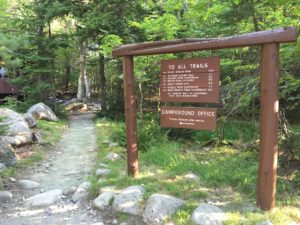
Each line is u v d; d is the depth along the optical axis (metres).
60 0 13.08
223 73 8.73
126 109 5.11
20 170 6.25
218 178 4.77
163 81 4.90
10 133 7.77
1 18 8.19
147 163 5.74
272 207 3.79
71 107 17.11
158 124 7.96
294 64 5.57
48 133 9.55
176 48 4.47
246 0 5.90
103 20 11.75
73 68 24.20
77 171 6.24
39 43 12.75
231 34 8.31
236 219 3.57
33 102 13.34
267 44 3.65
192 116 4.70
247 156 5.88
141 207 4.13
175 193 4.34
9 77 15.20
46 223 4.12
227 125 8.31
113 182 4.95
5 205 4.72
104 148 7.84
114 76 15.44
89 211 4.41
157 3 13.07
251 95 5.68
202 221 3.59
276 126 3.72
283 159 5.27
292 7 5.49
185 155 6.27
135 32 11.88
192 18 9.55
